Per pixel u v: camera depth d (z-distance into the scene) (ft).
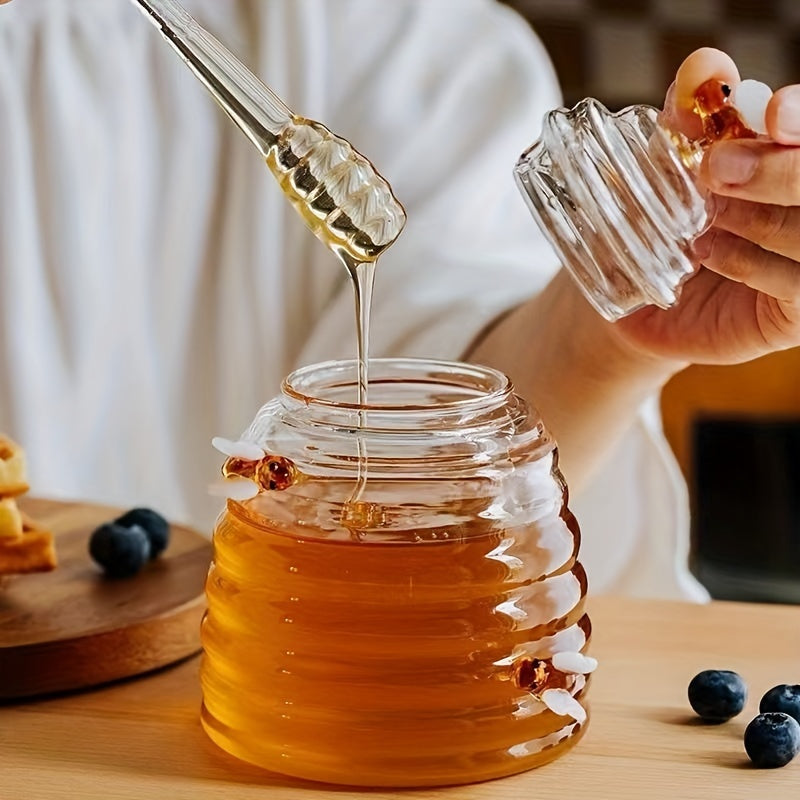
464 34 4.41
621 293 2.48
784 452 5.62
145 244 4.22
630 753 2.44
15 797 2.35
